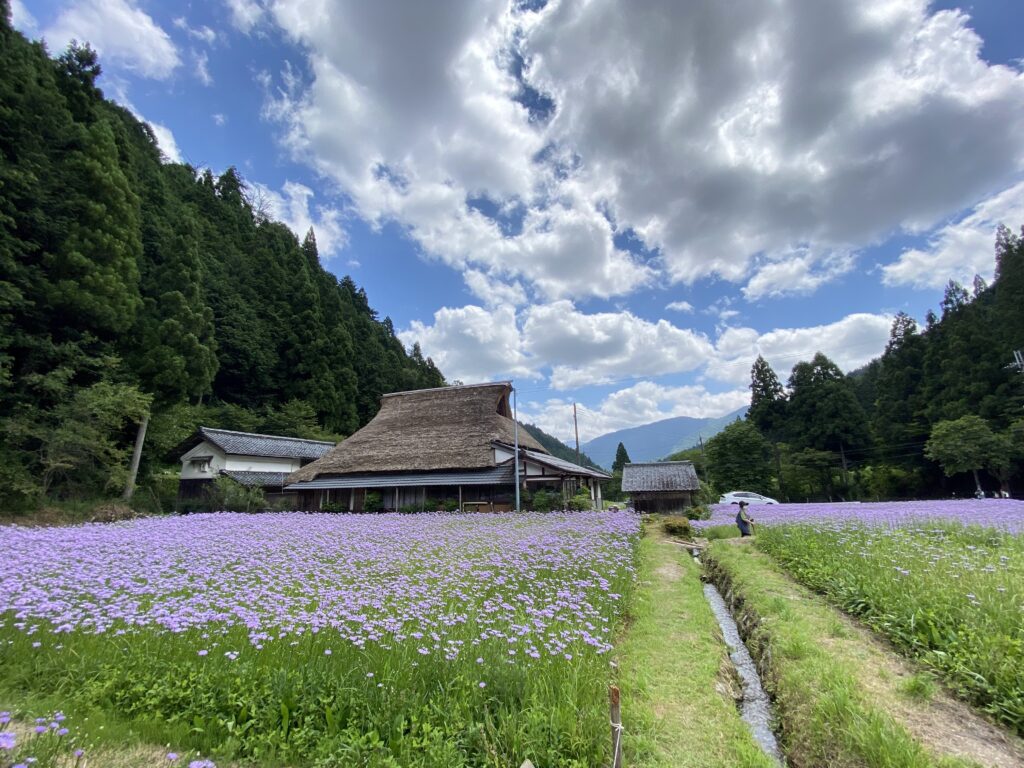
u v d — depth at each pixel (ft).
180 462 94.73
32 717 10.08
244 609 15.55
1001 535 29.91
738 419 144.87
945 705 11.98
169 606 16.33
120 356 67.36
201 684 11.24
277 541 33.73
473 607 17.66
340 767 9.05
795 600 21.86
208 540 32.40
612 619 18.58
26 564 21.36
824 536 33.27
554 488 75.72
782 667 15.31
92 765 8.75
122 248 64.13
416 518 54.70
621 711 11.76
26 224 56.95
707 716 12.44
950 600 16.28
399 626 14.51
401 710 10.49
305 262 163.84
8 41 59.62
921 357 137.49
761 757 10.78
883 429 132.77
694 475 98.63
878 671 14.02
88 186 63.62
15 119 57.21
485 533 39.04
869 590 19.52
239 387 127.13
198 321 77.05
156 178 104.37
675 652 16.71
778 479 141.90
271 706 10.51
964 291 140.36
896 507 61.62
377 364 166.81
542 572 24.85
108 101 137.18
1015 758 9.80
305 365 134.10
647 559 34.78
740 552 35.22
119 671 11.85
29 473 51.34
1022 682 11.55
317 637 13.84
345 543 33.55
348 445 87.51
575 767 9.29
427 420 89.66
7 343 51.47
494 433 79.66
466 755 9.56
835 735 11.09
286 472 96.99
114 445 60.39
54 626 14.46
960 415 110.83
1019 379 103.86
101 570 21.50
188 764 8.63
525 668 12.20
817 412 146.20
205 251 129.49
